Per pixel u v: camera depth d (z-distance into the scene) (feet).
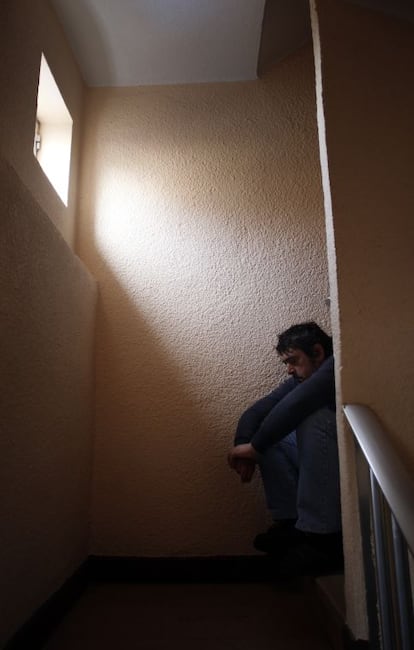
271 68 7.23
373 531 3.01
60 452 4.75
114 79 7.18
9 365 3.50
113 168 6.95
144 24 6.29
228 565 5.71
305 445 4.27
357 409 3.35
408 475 2.73
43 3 5.51
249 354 6.30
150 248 6.65
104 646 3.92
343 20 4.26
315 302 6.43
